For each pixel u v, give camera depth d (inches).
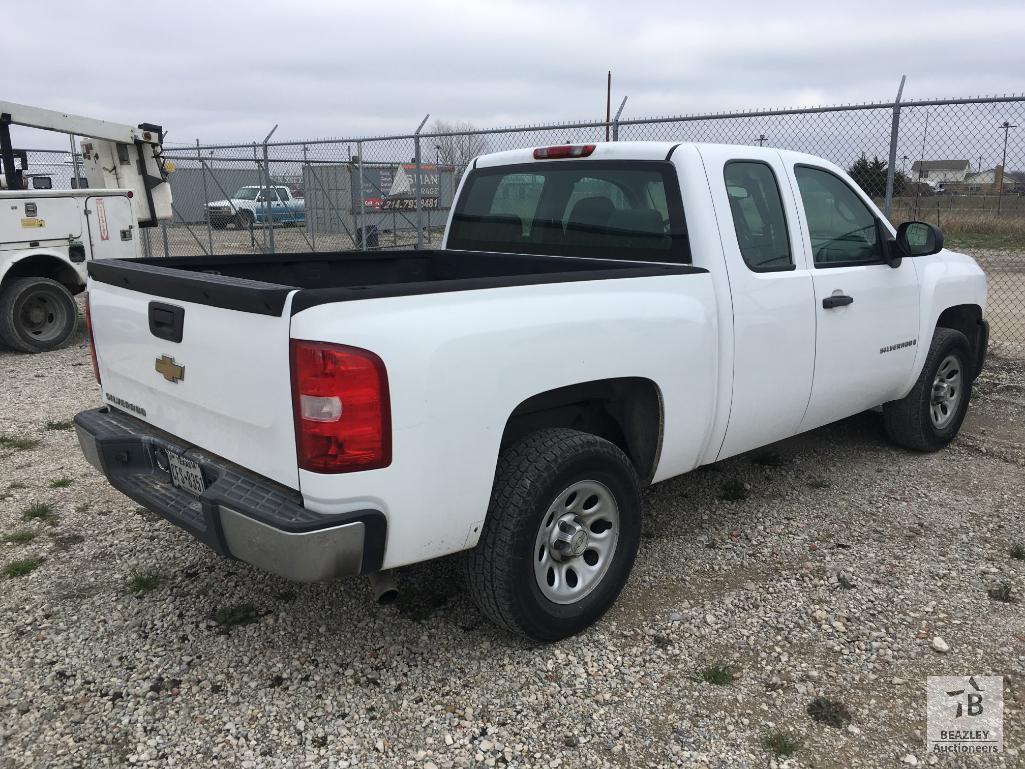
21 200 331.0
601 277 121.6
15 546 156.7
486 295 107.7
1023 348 346.0
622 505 125.6
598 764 99.3
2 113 354.6
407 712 108.6
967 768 98.0
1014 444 215.6
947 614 131.6
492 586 112.7
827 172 170.7
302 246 677.9
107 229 362.3
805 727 105.4
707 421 139.7
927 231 178.9
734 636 125.7
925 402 199.0
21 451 214.1
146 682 114.9
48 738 103.7
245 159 604.4
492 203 177.6
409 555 104.0
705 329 135.0
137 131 402.6
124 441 125.3
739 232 144.6
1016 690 112.3
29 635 126.3
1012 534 160.6
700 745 102.2
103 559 151.6
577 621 122.3
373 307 96.8
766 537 159.8
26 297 342.0
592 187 155.0
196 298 108.1
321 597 137.5
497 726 105.9
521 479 111.3
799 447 213.3
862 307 169.9
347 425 93.8
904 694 111.7
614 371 121.2
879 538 159.3
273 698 111.5
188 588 140.6
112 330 130.0
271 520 96.1
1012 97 292.7
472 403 103.7
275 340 96.3
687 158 139.7
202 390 110.2
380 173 588.7
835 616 131.2
